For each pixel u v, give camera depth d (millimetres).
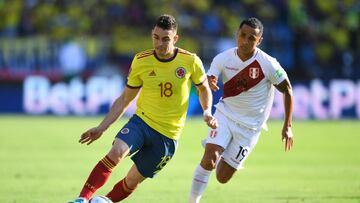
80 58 94875
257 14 107938
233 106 30562
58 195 35750
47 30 102188
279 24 107625
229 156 30938
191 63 26828
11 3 102812
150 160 27141
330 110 96875
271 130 82500
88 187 25766
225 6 108062
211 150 29641
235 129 30438
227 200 34938
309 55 104750
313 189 39312
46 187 38781
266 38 103812
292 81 96750
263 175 46156
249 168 50062
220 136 29969
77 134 72125
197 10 105500
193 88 95312
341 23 108688
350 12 109875
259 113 30562
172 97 26719
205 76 27281
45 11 102875
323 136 75625
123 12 104188
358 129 84000
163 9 104188
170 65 26641
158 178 43906
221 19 105750
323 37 106562
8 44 92875
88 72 94000
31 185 39500
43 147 61250
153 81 26641
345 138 73750
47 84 92812
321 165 52062
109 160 25859
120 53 97625
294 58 104000
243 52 29469
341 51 106125
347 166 51594
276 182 42625
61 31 101812
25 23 102250
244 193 37625
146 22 104188
